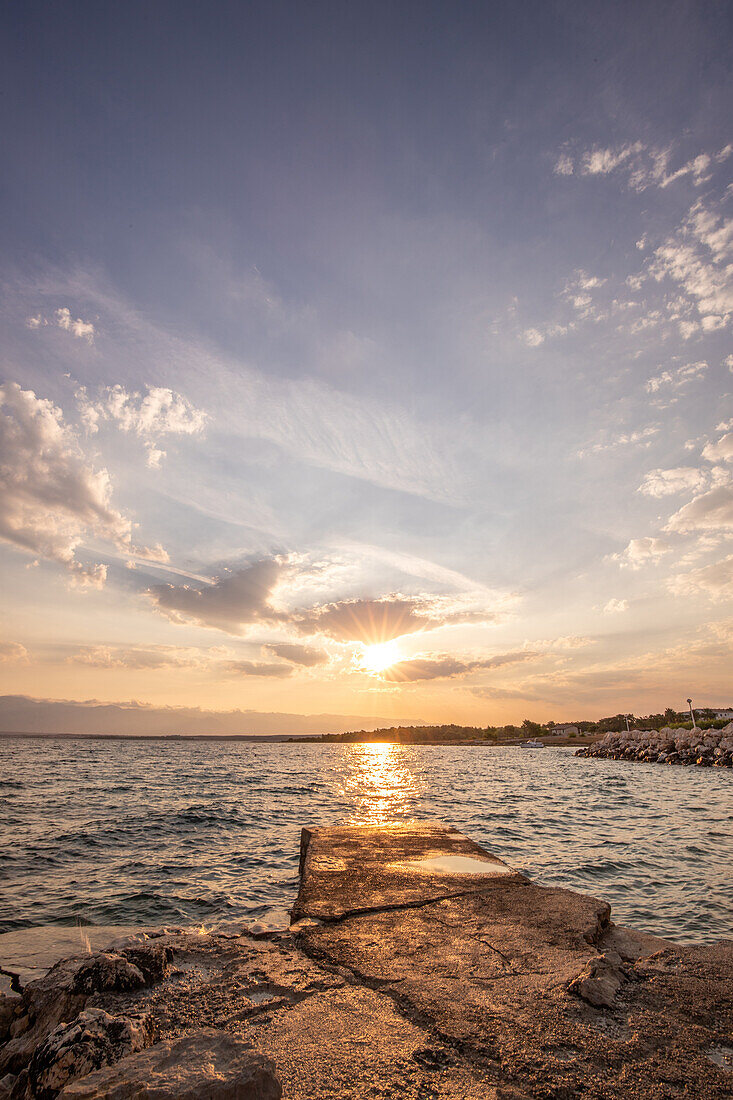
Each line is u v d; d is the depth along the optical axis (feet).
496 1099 8.08
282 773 193.47
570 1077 8.64
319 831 28.53
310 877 20.16
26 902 35.22
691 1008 10.91
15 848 53.11
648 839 55.06
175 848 53.62
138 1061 8.98
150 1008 11.00
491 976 12.26
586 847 50.60
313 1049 9.34
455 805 88.74
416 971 12.54
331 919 15.99
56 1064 8.91
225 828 66.39
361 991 11.57
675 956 13.39
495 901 17.52
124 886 39.01
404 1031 9.96
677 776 151.33
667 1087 8.46
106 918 32.07
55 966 13.67
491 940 14.37
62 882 40.22
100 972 12.00
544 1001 11.08
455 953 13.56
